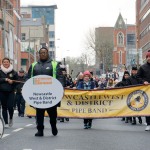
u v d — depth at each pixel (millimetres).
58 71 14141
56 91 14078
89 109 18141
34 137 14094
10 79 17234
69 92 18234
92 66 133750
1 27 78188
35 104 14117
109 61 134000
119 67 78750
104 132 16031
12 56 91125
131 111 17891
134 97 17859
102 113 18094
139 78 17391
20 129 16891
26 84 14117
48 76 14055
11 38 90312
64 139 13617
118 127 18672
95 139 13742
